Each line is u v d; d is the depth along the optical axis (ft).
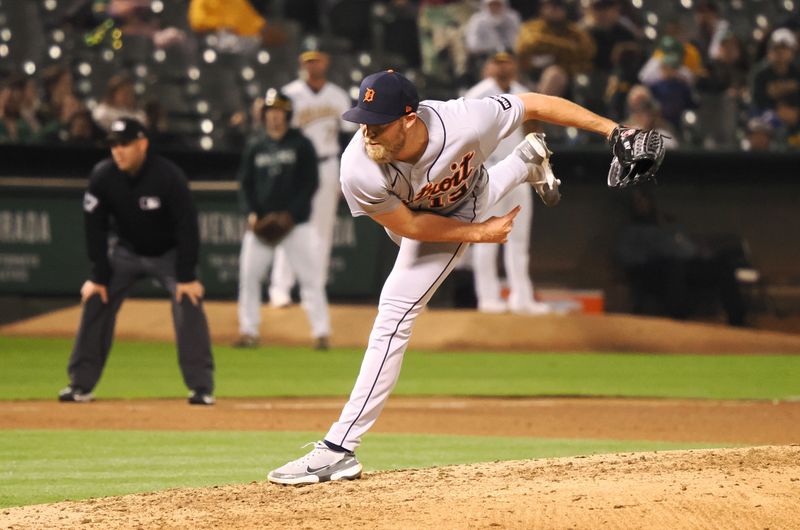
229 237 165.78
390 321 61.72
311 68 153.79
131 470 72.90
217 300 166.50
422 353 156.25
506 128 59.36
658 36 222.89
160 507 55.21
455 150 57.72
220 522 50.90
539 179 65.57
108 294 108.47
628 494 51.70
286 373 134.72
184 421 97.60
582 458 63.26
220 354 149.38
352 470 60.70
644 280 171.32
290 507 53.57
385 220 59.77
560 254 169.68
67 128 166.61
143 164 103.40
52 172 162.09
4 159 161.07
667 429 96.78
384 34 207.00
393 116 55.62
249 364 141.38
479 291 164.45
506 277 173.37
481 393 122.42
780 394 124.77
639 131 57.67
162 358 146.10
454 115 57.77
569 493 52.60
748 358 157.17
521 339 159.53
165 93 178.40
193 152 163.43
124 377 129.90
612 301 171.53
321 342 153.17
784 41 197.16
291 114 144.87
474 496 53.21
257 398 115.75
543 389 126.31
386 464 75.20
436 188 59.16
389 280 62.34
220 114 181.06
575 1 216.95
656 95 183.32
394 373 61.87
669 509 49.39
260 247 151.33
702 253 171.63
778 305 173.27
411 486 57.57
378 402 61.62
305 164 145.69
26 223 161.99
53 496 63.67
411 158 57.41
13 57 187.11
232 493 58.18
